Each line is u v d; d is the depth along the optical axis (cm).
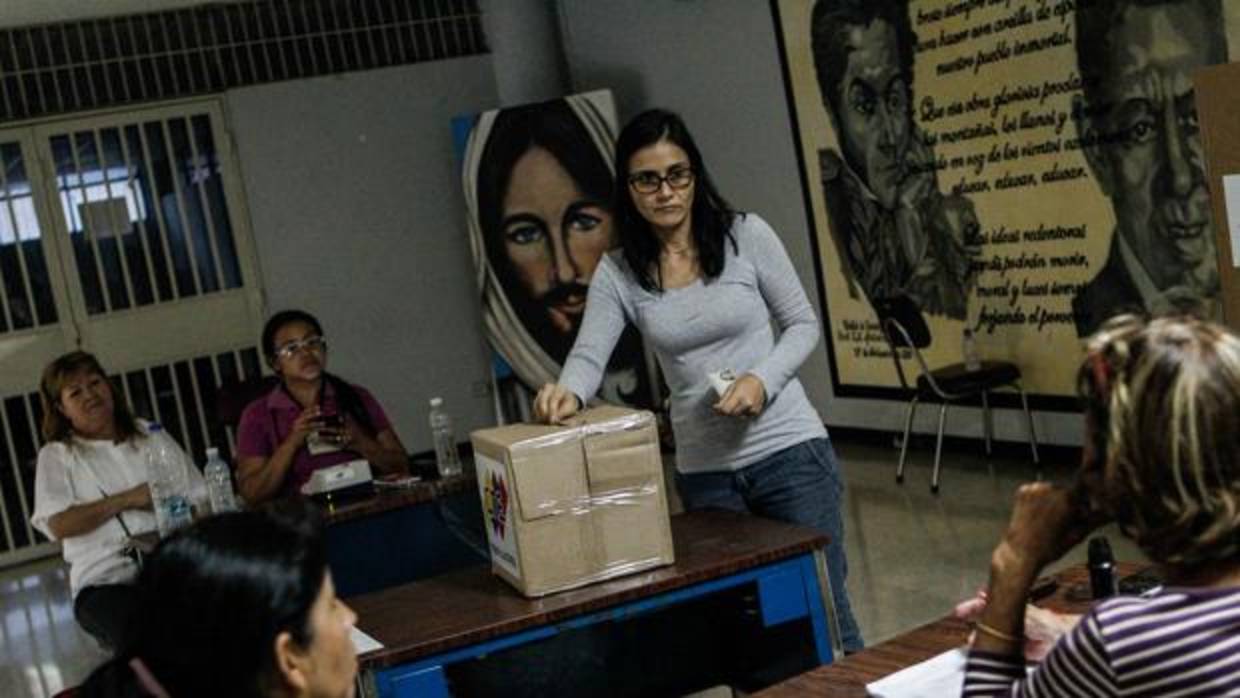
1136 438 128
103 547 416
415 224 903
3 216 815
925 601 459
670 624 307
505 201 845
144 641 131
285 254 872
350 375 889
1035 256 597
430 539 431
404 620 251
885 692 181
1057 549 149
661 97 845
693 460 296
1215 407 125
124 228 841
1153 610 131
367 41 888
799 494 289
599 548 254
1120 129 542
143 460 431
